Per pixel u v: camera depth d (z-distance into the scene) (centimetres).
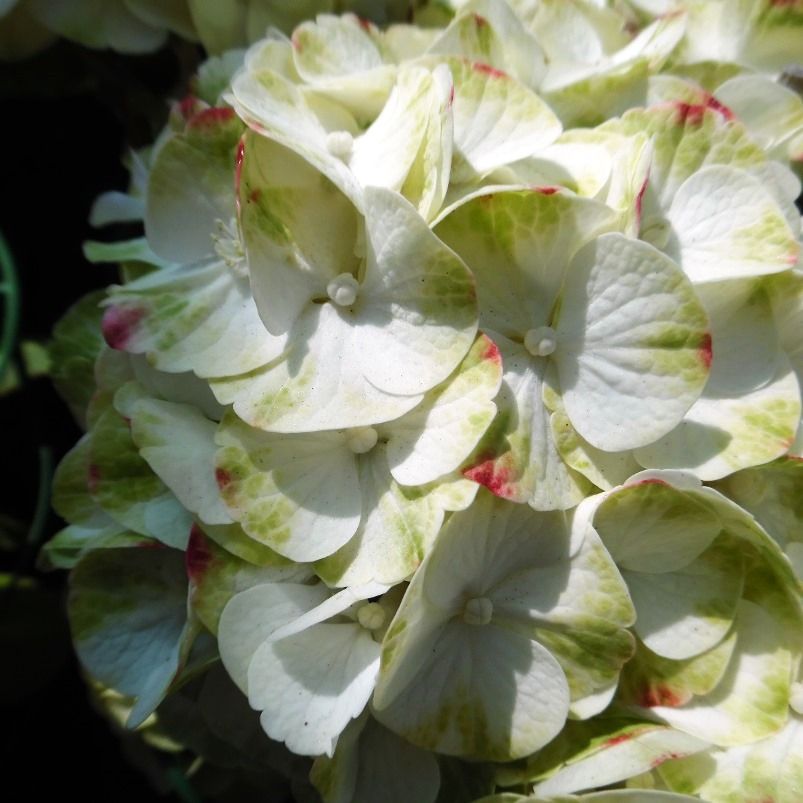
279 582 28
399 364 28
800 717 29
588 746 28
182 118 31
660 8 34
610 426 28
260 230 28
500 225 28
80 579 30
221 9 33
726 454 29
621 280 28
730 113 30
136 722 28
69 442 39
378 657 28
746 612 29
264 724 27
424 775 29
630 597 28
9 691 36
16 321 32
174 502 29
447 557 28
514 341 29
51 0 34
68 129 39
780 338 30
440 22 34
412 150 28
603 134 30
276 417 28
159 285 29
